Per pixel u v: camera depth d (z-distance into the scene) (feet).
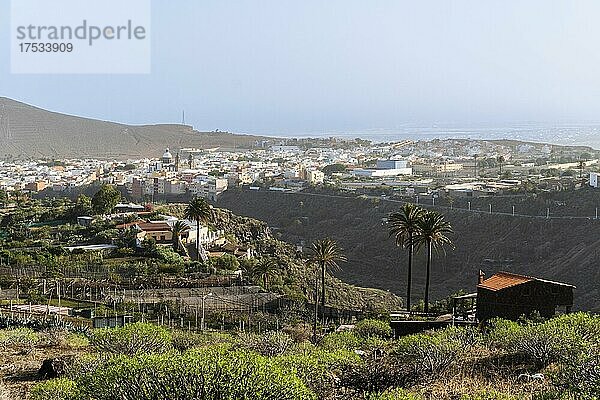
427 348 63.52
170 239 293.84
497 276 156.46
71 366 70.38
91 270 225.35
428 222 188.24
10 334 97.81
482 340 76.28
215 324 161.58
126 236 279.08
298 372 56.03
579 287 294.46
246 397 41.24
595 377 48.75
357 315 191.21
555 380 52.42
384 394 51.42
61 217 353.31
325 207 501.97
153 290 201.16
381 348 82.12
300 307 194.80
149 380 42.14
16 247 263.29
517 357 67.46
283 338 79.82
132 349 73.05
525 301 144.46
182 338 93.15
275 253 331.77
